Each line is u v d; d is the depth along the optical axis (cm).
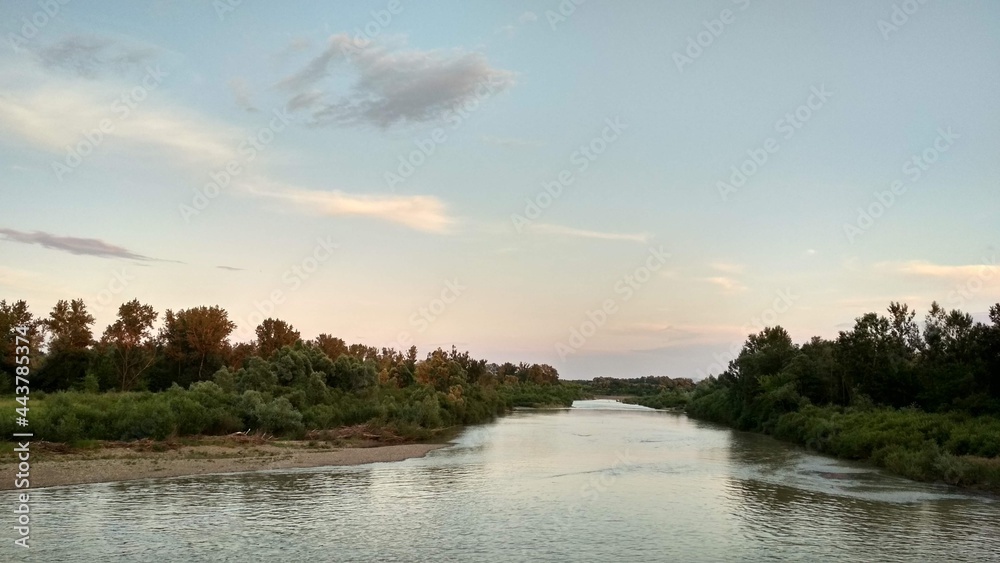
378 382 8431
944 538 2441
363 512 2830
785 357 8650
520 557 2184
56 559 2073
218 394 5744
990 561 2155
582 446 5872
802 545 2347
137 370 7962
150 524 2536
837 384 7469
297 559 2128
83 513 2691
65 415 4519
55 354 7394
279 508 2884
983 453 3909
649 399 19138
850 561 2155
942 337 6312
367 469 4162
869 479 3884
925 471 3884
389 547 2283
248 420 5700
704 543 2372
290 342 9775
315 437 5862
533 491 3391
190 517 2664
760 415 7994
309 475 3847
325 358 7669
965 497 3284
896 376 6297
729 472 4169
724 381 10912
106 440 4612
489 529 2558
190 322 8419
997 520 2752
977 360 5344
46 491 3125
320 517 2725
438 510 2892
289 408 5972
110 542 2273
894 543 2372
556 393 18038
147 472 3684
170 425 4941
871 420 5303
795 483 3716
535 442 6259
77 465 3766
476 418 9762
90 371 7319
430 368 10800
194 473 3753
